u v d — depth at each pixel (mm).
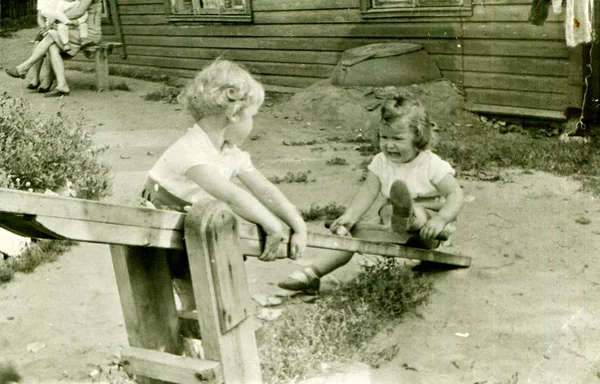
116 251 2346
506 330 3670
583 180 6387
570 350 3457
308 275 4168
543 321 3744
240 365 2373
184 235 2250
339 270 4578
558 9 7016
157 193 2811
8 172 5395
